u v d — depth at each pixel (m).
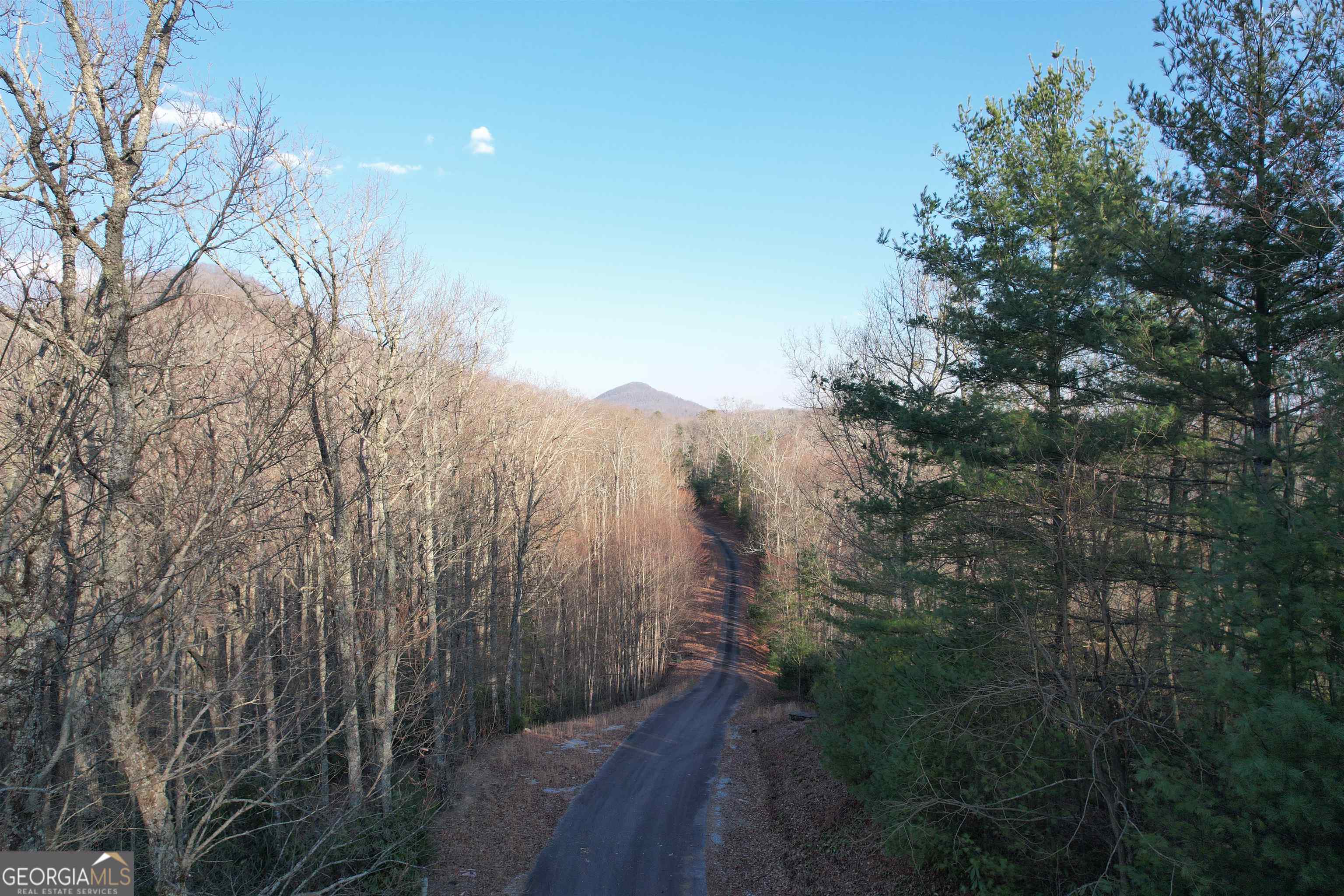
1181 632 8.22
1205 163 10.36
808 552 30.36
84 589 8.86
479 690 29.52
